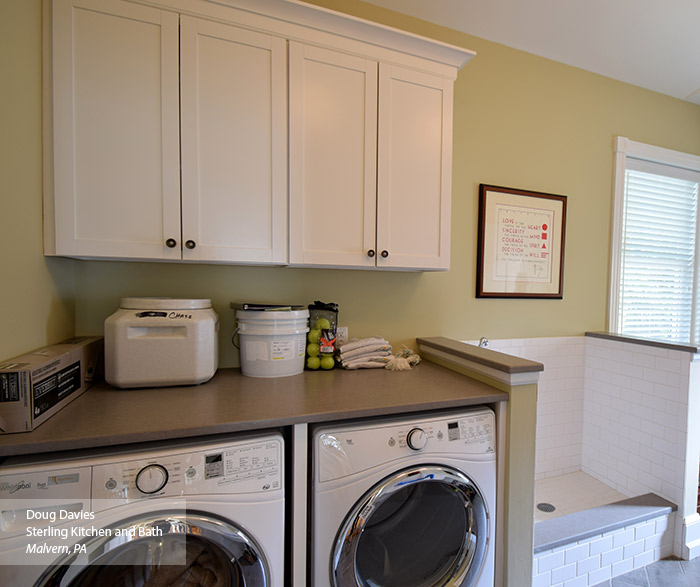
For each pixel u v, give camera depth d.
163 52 1.15
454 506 1.17
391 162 1.44
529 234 2.09
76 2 1.08
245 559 0.88
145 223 1.16
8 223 0.93
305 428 0.99
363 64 1.38
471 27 1.86
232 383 1.30
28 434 0.81
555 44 2.00
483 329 2.03
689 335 2.66
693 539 1.82
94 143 1.11
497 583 1.24
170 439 0.91
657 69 2.22
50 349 1.07
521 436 1.23
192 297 1.51
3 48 0.92
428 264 1.52
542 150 2.13
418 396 1.17
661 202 2.53
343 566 0.97
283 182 1.30
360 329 1.78
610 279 2.36
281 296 1.64
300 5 1.24
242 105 1.24
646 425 1.99
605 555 1.67
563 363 2.25
